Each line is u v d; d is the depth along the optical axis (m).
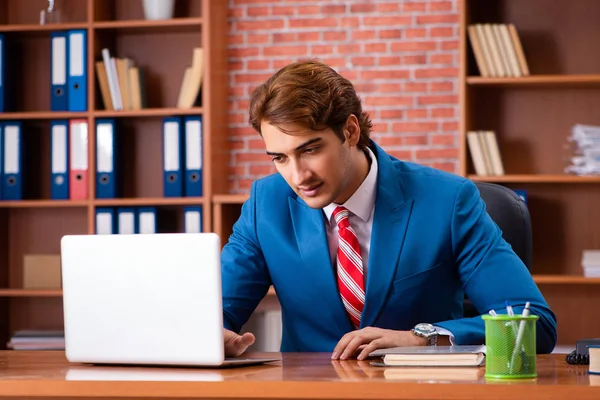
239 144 6.60
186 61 6.55
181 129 6.20
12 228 6.74
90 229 6.25
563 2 6.12
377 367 2.26
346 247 2.90
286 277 2.98
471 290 2.87
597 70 6.08
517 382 1.93
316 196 2.59
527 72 5.85
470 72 6.07
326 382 1.94
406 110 6.41
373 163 2.94
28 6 6.68
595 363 2.12
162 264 2.35
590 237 6.11
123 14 6.61
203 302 2.32
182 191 6.21
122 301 2.39
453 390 1.88
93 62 6.31
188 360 2.33
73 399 2.07
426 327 2.58
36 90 6.72
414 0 6.41
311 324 2.98
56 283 6.44
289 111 2.47
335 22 6.49
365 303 2.86
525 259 3.37
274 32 6.55
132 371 2.29
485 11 6.20
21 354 2.89
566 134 6.13
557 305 6.16
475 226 2.90
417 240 2.90
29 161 6.69
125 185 6.57
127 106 6.30
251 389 1.97
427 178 3.00
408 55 6.41
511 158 6.18
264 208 3.06
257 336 6.04
